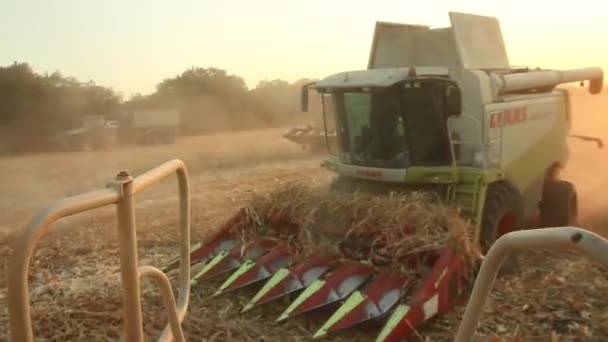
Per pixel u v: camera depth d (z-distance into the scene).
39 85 39.75
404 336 5.01
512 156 7.85
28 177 20.98
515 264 7.23
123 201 2.19
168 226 10.76
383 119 7.31
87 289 6.99
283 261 6.49
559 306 6.11
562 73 9.52
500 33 9.00
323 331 5.04
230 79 52.06
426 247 5.79
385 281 5.69
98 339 5.49
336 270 6.00
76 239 9.91
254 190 15.06
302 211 6.79
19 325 1.73
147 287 6.74
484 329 5.59
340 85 7.38
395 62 8.59
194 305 6.14
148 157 26.73
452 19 7.89
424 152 7.20
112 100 45.31
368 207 6.43
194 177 18.77
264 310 6.02
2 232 11.64
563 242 1.62
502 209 7.18
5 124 35.19
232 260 6.72
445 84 6.80
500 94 7.75
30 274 7.71
